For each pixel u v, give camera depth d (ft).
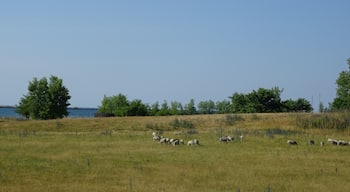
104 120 199.41
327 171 81.61
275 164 87.92
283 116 203.62
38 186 65.05
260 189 65.57
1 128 173.27
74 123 189.47
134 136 138.62
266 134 147.84
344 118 183.21
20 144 112.88
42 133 149.18
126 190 63.41
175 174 75.97
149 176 74.18
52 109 240.73
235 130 167.84
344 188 67.15
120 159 90.63
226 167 83.15
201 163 87.15
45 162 85.56
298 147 117.19
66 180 70.08
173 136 139.85
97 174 75.15
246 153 102.12
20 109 242.99
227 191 63.77
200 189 64.90
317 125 180.65
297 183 70.38
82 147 109.19
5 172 74.64
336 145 124.57
